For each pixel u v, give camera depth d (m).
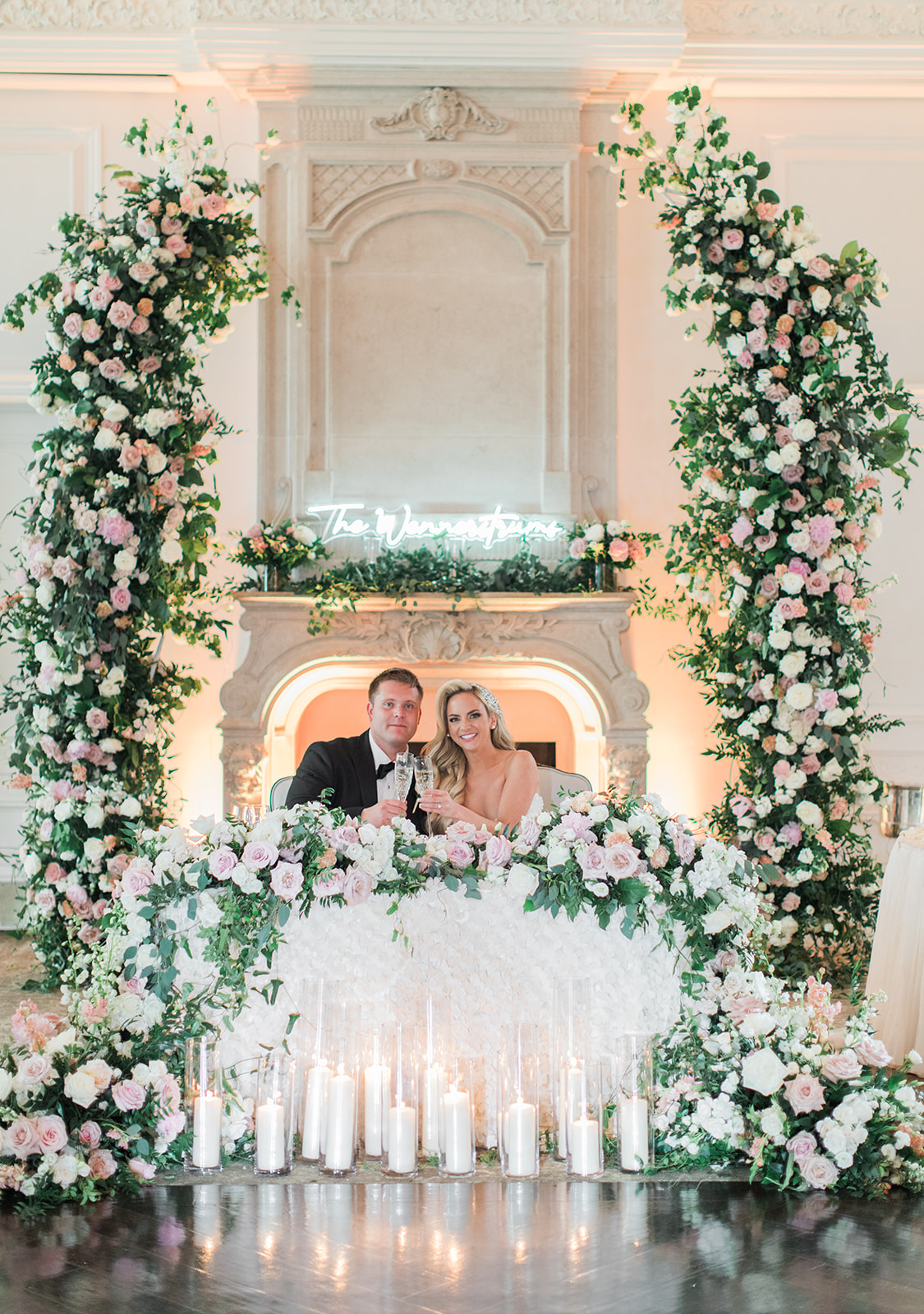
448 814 3.59
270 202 6.45
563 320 6.47
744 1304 2.47
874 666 6.66
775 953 5.36
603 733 6.39
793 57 6.43
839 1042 4.09
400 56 6.23
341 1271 2.60
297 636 6.29
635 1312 2.43
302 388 6.44
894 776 6.62
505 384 6.49
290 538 6.23
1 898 6.54
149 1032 3.17
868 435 5.36
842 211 6.66
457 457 6.49
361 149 6.41
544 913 3.33
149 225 5.19
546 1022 3.33
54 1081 3.04
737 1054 3.23
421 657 6.30
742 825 5.45
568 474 6.45
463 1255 2.67
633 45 6.20
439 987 3.29
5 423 6.59
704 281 5.38
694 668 5.94
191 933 3.23
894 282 6.66
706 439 5.57
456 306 6.49
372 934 3.28
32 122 6.51
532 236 6.47
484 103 6.42
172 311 5.24
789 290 5.39
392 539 6.38
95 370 5.17
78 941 5.19
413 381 6.49
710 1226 2.84
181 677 5.51
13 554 5.36
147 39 6.33
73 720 5.20
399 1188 3.03
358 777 4.11
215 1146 3.09
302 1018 3.25
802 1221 2.87
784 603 5.30
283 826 3.26
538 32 6.21
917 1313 2.44
